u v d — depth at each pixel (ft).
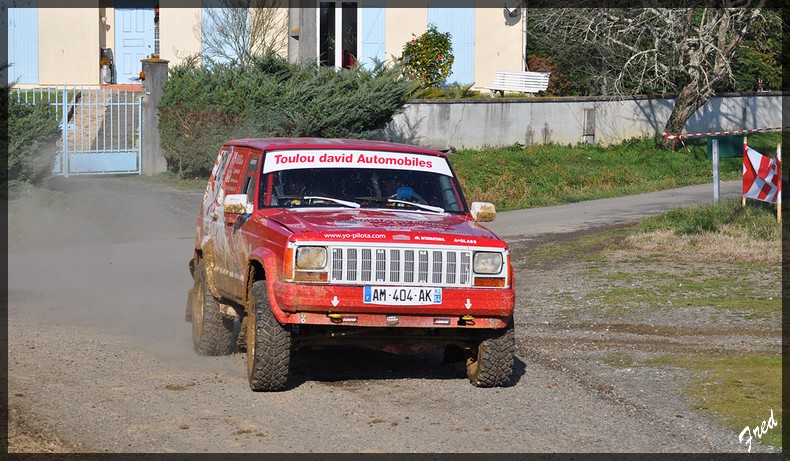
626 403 56.24
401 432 50.57
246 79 175.83
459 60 234.58
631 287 92.94
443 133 210.79
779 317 78.69
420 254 55.77
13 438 48.03
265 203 62.44
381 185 64.49
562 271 103.60
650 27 219.41
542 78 230.27
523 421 52.75
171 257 115.65
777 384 59.57
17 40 215.72
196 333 69.62
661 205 165.27
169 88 176.04
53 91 199.62
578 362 66.44
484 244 56.70
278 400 56.39
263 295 57.06
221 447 47.75
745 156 129.39
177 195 161.48
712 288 91.30
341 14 226.58
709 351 68.54
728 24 217.77
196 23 213.66
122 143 181.98
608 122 233.14
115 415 52.90
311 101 175.11
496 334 58.59
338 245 54.90
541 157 211.41
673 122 231.91
